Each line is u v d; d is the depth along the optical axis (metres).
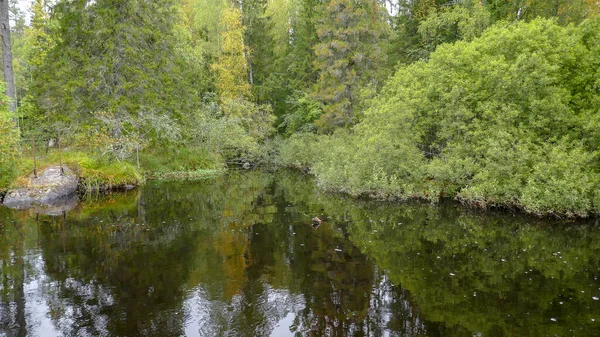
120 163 17.33
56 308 5.39
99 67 17.19
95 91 17.77
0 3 15.45
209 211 12.01
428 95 14.31
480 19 17.59
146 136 19.47
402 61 25.05
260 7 31.02
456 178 12.39
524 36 12.25
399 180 13.39
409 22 25.27
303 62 28.91
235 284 6.29
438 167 12.30
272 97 30.83
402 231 9.57
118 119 17.66
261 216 11.27
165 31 20.31
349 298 5.79
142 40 18.73
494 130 11.73
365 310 5.39
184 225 10.19
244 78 29.92
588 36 12.41
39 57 21.27
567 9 17.50
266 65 30.19
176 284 6.26
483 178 11.18
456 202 12.86
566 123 11.18
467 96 12.62
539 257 7.59
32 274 6.67
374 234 9.30
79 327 4.88
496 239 8.85
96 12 17.20
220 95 28.17
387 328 4.87
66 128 17.72
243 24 30.09
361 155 14.21
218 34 31.34
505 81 11.48
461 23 18.16
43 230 9.64
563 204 9.91
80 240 8.76
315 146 22.08
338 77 22.97
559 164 10.03
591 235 9.05
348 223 10.38
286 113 30.58
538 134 11.72
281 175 22.14
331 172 15.01
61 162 14.98
